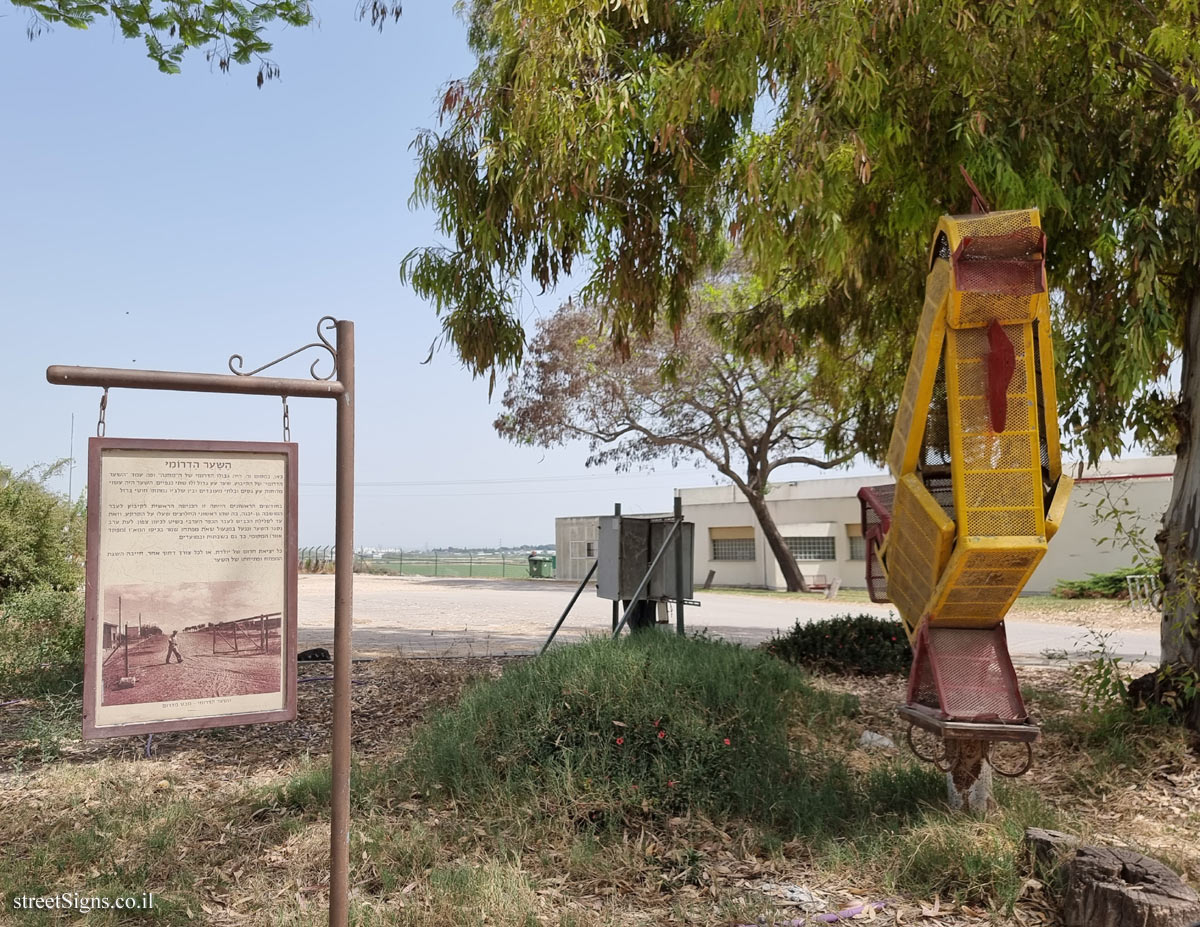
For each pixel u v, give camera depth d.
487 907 4.34
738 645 9.68
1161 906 3.84
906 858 4.87
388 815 5.74
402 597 29.67
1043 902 4.40
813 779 6.22
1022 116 7.44
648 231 8.90
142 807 5.89
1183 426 7.68
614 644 7.74
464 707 7.06
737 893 4.61
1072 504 28.66
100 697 3.41
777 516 38.00
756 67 7.18
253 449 3.69
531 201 7.91
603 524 10.54
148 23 7.91
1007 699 5.08
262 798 6.06
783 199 6.88
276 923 4.22
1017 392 4.82
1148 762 6.65
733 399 28.69
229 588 3.64
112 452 3.47
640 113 8.02
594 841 5.14
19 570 17.30
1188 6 6.98
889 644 11.00
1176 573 7.51
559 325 28.53
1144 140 7.62
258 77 8.52
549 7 7.45
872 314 10.19
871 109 7.12
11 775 6.82
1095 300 8.02
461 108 8.42
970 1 7.19
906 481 5.23
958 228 4.74
